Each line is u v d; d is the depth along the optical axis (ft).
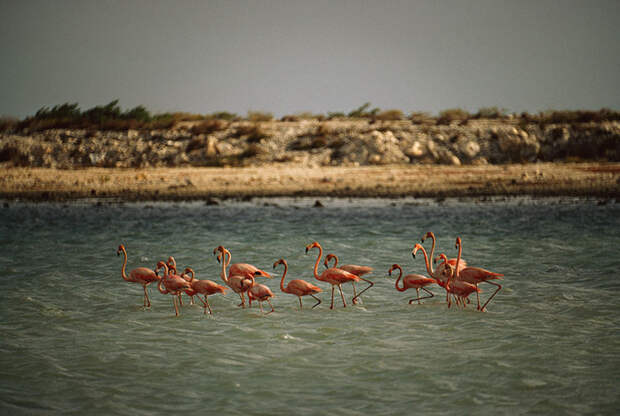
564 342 35.32
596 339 35.76
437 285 49.93
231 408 27.48
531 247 65.87
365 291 48.60
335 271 43.37
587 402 27.71
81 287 50.47
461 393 28.71
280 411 27.14
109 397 28.63
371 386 29.60
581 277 51.67
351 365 32.22
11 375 31.22
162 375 31.17
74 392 29.22
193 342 36.17
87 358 33.58
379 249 67.05
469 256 61.98
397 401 27.96
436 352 33.99
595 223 82.28
